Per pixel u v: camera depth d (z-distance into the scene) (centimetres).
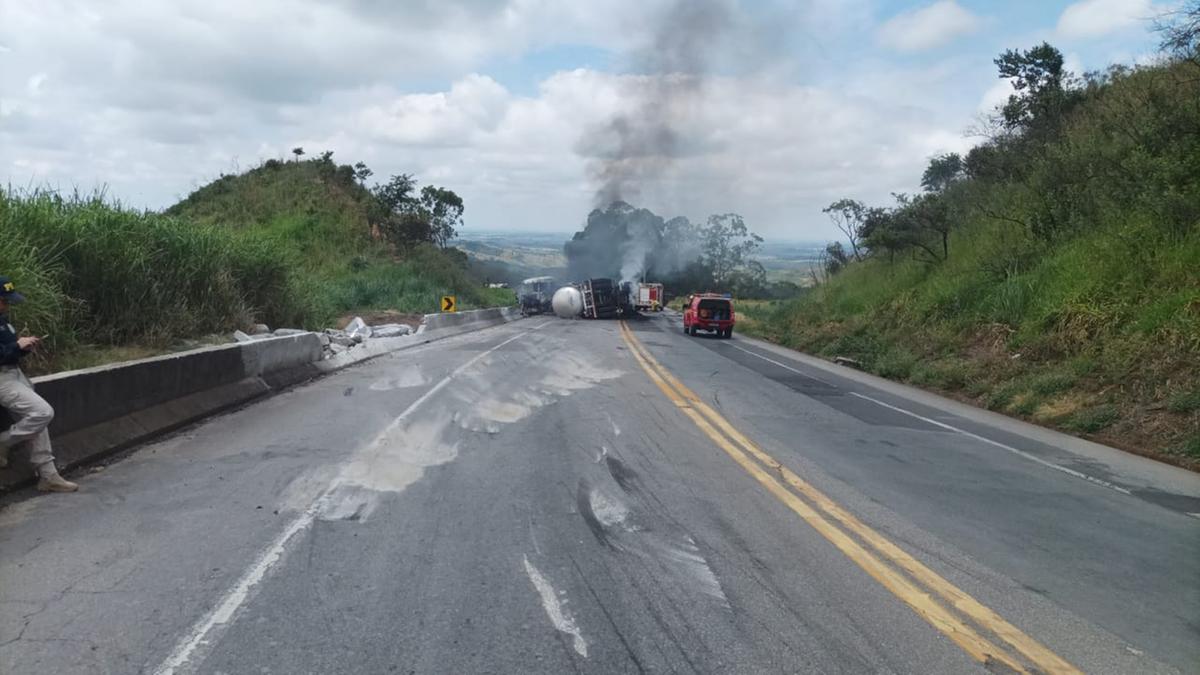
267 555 570
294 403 1226
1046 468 1004
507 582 536
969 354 2033
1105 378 1463
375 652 433
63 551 568
